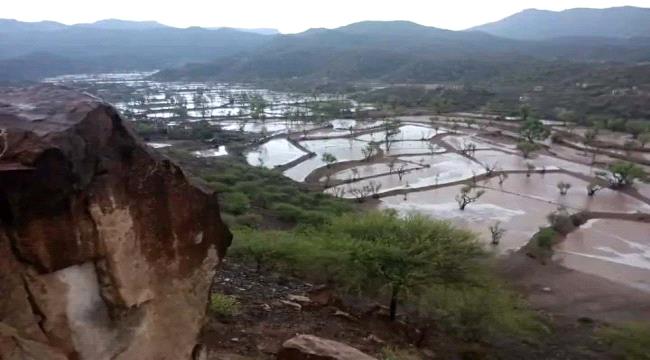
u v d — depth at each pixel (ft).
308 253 78.84
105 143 23.11
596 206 201.87
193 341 27.61
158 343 25.88
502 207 200.34
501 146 319.88
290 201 177.78
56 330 22.36
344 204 187.01
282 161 285.84
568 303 120.06
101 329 23.73
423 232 80.59
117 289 23.75
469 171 257.55
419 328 76.18
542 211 195.83
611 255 154.51
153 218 25.04
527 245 158.40
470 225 179.01
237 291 68.80
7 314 20.94
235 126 412.98
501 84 642.63
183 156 235.40
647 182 232.32
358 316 71.97
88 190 22.30
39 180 20.38
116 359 24.25
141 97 595.47
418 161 279.69
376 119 440.45
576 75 603.26
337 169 263.70
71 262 22.21
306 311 66.18
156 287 25.53
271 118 456.04
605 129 365.20
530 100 497.46
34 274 21.52
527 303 106.32
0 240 20.53
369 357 43.16
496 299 78.74
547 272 140.26
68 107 22.66
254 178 210.18
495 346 78.95
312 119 434.30
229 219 136.77
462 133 364.38
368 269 75.10
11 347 20.49
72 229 21.95
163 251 25.67
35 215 20.84
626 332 87.25
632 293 127.95
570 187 228.22
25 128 20.85
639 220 185.26
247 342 51.47
